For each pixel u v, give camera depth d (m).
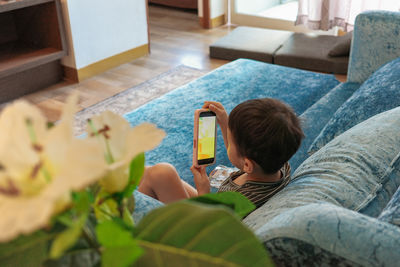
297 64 3.63
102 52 3.71
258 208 0.99
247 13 4.97
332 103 2.03
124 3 3.75
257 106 1.03
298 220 0.63
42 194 0.29
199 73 3.74
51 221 0.34
